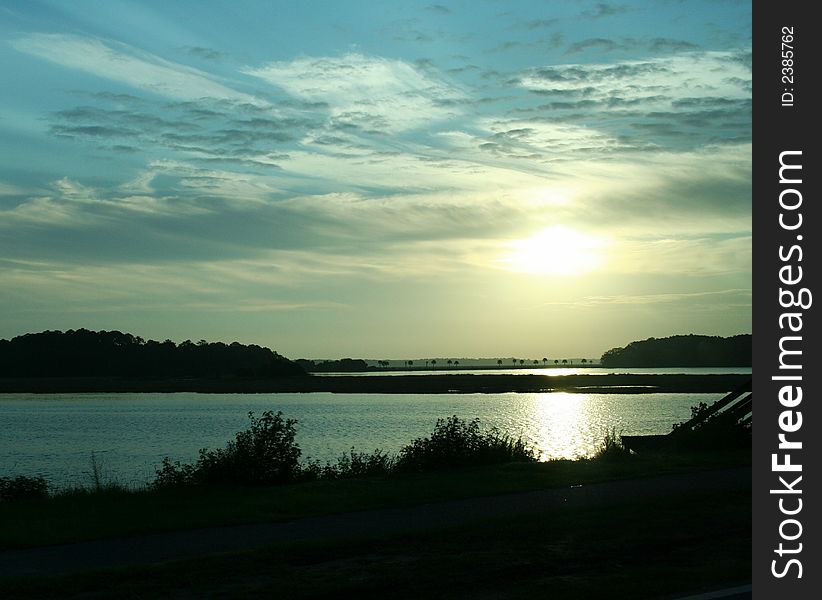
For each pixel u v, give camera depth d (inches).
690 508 517.7
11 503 608.4
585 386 5797.2
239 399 5004.9
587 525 467.2
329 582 354.3
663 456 794.8
